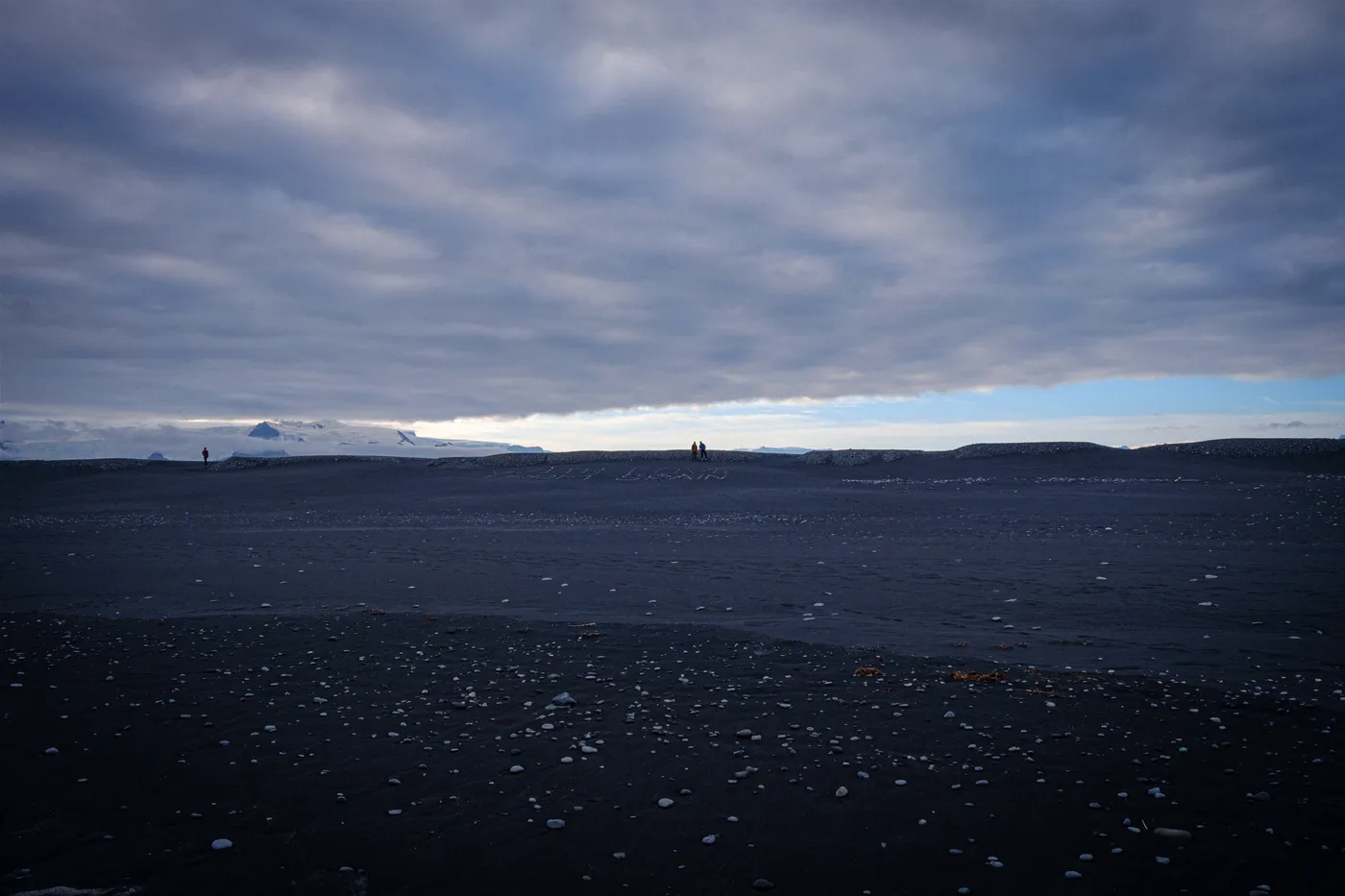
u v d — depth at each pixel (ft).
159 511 161.89
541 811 23.48
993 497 135.33
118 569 75.97
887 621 49.88
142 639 46.29
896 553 79.00
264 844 21.44
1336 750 27.07
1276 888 18.67
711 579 66.49
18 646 44.19
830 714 31.76
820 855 20.68
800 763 26.78
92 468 242.78
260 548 91.81
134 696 34.71
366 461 243.40
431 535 104.42
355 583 67.05
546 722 31.22
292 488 198.90
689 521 118.01
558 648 43.60
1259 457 188.44
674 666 39.52
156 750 28.27
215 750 28.30
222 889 19.15
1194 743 27.89
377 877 19.77
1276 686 34.68
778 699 33.94
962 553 77.61
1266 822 21.94
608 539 96.94
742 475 190.08
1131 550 76.13
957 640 44.62
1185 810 22.80
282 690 35.68
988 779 25.22
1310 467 175.22
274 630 48.62
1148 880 19.16
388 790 24.89
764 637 45.93
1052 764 26.23
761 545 87.76
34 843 21.35
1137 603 52.95
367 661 41.01
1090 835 21.47
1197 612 50.16
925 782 25.11
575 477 195.52
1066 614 50.65
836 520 115.14
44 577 71.67
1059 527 97.25
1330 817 22.13
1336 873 19.27
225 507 166.20
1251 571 62.64
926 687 35.32
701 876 19.75
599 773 26.20
